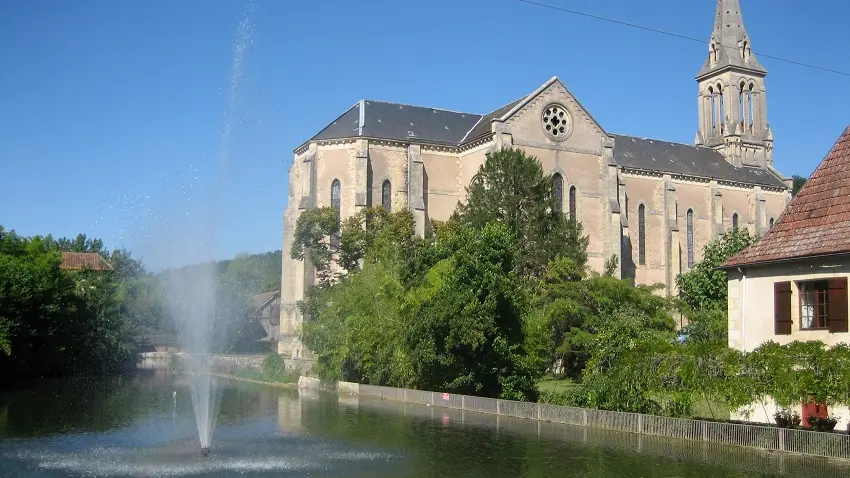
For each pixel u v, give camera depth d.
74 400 51.03
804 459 24.55
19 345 63.25
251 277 116.00
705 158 103.62
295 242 67.00
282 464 24.92
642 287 57.81
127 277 106.00
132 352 92.75
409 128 80.19
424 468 24.11
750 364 28.14
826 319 29.81
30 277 63.16
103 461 25.81
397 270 54.47
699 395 30.19
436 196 79.56
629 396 33.28
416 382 47.91
